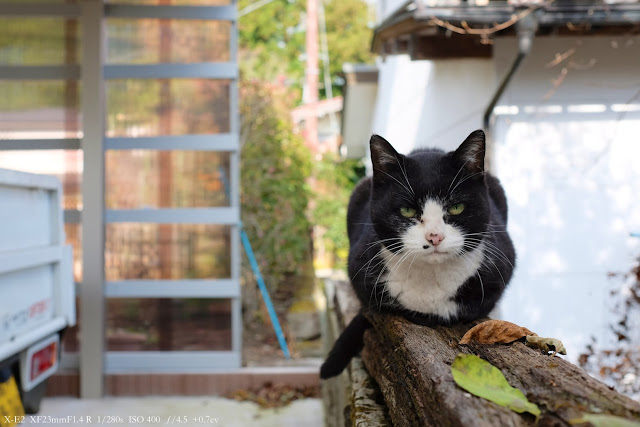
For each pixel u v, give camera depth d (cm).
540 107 420
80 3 484
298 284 757
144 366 502
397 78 777
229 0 501
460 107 476
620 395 112
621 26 380
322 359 555
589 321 421
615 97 419
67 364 502
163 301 505
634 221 420
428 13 364
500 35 397
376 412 182
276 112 717
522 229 421
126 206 501
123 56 499
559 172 421
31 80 491
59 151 494
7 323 270
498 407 111
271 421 432
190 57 501
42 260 297
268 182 679
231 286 501
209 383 498
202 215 497
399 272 204
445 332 178
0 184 265
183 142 496
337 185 1096
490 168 419
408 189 202
